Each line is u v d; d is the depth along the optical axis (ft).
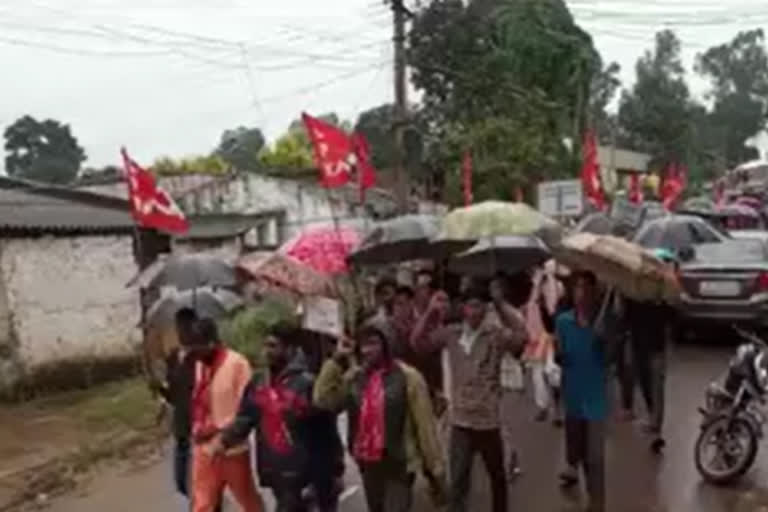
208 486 23.49
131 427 44.01
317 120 45.03
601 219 57.93
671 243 54.29
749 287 49.29
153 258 63.62
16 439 42.80
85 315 57.57
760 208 121.29
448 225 30.94
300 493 23.27
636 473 30.30
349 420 23.35
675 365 46.98
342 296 29.76
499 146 108.17
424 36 116.16
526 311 35.45
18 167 184.44
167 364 28.91
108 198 68.80
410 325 29.27
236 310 37.99
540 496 28.32
